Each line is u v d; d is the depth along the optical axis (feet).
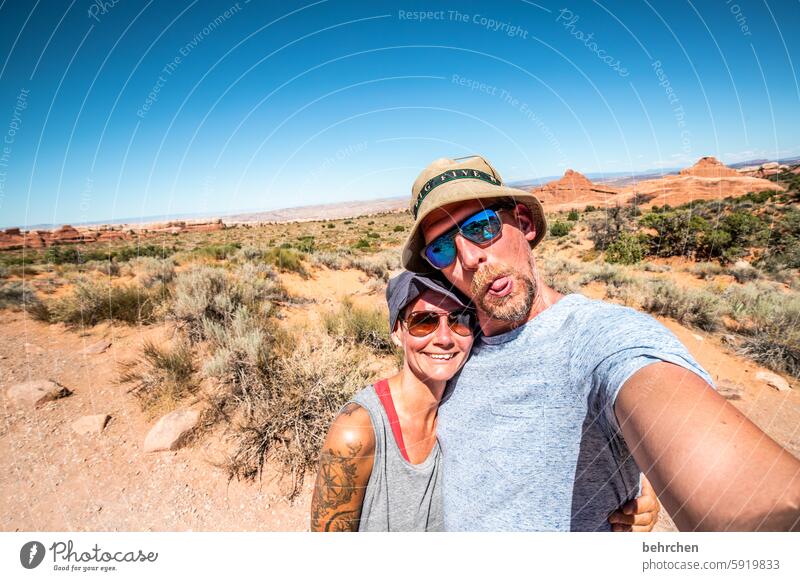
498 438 2.90
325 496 3.28
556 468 2.78
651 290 21.65
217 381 10.97
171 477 8.45
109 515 7.48
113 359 13.24
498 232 3.04
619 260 31.35
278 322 16.56
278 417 9.45
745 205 33.40
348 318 15.57
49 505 7.63
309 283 25.70
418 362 3.17
